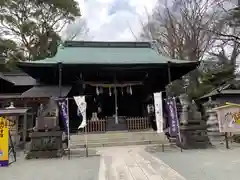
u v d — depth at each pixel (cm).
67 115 984
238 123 1051
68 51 1819
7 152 816
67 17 3070
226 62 2192
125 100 1906
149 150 1047
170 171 631
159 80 1858
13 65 2658
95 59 1590
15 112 1163
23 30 2733
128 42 2023
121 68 1570
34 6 2798
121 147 1198
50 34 2969
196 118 1109
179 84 2414
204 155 873
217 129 1399
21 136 1452
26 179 607
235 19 1617
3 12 2666
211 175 573
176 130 1038
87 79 1797
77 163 819
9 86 2230
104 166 739
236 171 603
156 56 1778
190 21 2533
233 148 1045
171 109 1057
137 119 1598
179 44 2483
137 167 701
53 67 1454
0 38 2669
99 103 1862
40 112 1078
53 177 620
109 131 1520
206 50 2567
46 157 956
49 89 1652
